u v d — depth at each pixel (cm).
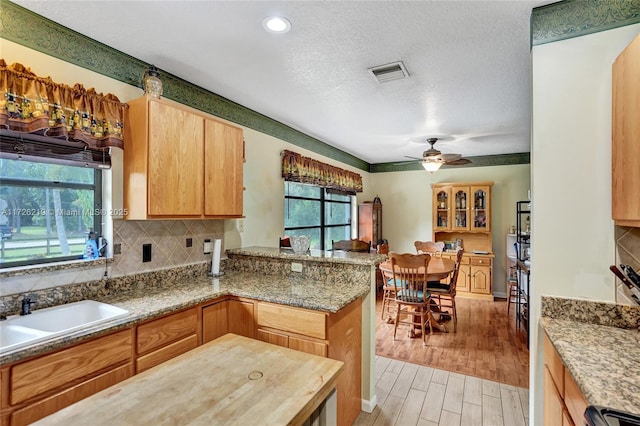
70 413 89
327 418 112
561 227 162
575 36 160
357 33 192
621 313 151
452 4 165
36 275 177
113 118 203
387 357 315
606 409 89
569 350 128
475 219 543
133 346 171
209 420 86
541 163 166
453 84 264
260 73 246
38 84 169
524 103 305
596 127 156
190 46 209
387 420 220
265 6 167
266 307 210
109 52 211
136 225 226
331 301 197
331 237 523
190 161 231
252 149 332
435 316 427
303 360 122
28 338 152
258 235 342
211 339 215
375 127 389
